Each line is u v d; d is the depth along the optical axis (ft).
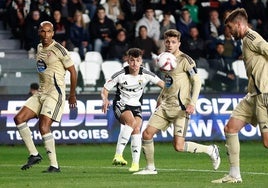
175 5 233.76
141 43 209.36
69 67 119.03
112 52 208.64
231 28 96.84
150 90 192.65
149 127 114.52
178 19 231.30
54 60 118.32
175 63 111.75
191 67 111.24
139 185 98.32
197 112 195.31
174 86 112.37
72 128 190.49
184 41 214.07
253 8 235.61
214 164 118.52
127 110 126.21
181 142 114.01
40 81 120.26
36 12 214.48
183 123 113.50
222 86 197.98
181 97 112.37
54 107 118.52
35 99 120.26
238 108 99.30
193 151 115.75
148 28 217.77
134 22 222.28
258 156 158.92
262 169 126.82
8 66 190.60
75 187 96.27
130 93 126.41
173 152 169.89
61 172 120.57
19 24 222.69
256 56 96.48
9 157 160.56
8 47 221.66
